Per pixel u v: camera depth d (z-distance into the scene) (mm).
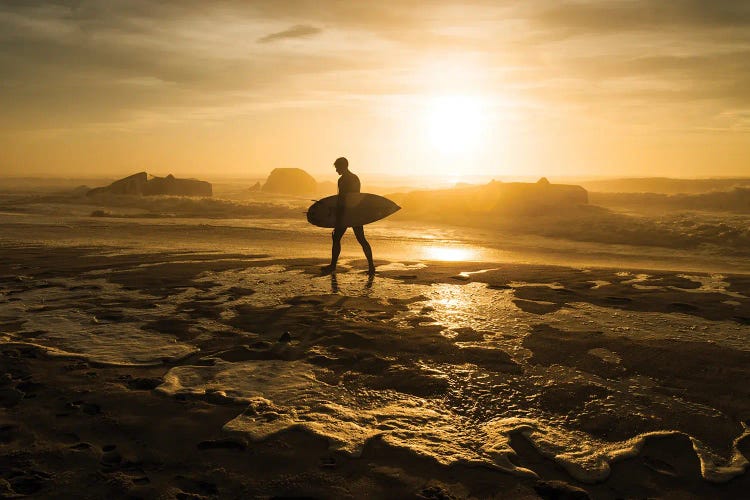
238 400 3771
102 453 3023
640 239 16484
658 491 2691
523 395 3887
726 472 2855
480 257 13367
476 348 4926
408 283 8141
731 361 4531
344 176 8852
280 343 5090
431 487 2699
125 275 8766
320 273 9055
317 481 2748
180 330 5535
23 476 2764
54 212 26953
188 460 2955
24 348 4902
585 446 3146
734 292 7488
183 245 14266
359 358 4664
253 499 2584
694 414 3557
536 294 7320
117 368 4430
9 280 8305
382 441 3191
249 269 9453
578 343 5055
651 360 4578
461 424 3445
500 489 2686
